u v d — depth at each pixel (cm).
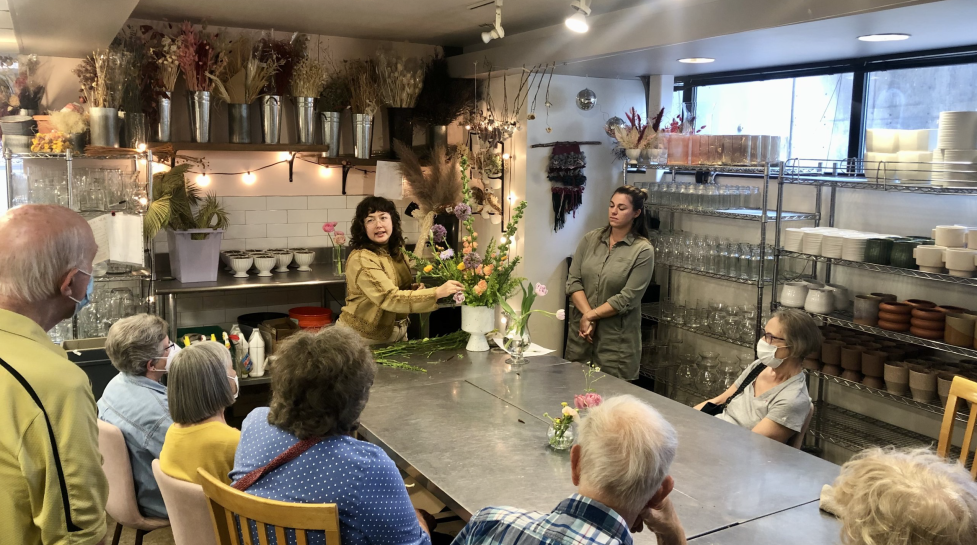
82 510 149
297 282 514
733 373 462
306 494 186
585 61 468
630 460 155
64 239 152
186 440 240
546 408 307
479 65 551
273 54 520
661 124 533
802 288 419
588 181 550
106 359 411
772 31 351
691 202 483
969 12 299
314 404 188
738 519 214
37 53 475
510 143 544
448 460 253
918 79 407
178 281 505
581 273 474
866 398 421
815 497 229
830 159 443
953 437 377
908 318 371
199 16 499
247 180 561
